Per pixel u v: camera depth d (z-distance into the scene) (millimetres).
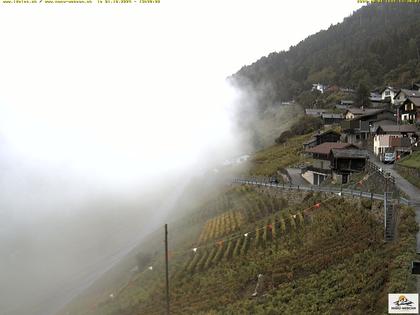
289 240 36469
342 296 24094
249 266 34188
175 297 34062
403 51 158125
